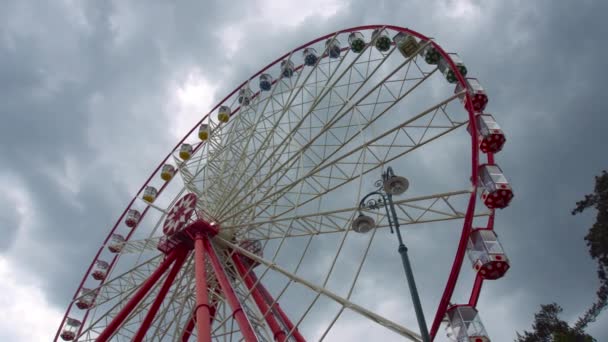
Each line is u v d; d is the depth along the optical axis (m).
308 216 21.23
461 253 15.90
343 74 23.61
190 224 24.66
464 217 17.81
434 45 22.08
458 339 14.85
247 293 20.62
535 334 39.94
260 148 25.88
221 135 30.28
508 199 17.98
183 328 23.73
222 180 27.42
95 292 30.77
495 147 19.72
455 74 20.48
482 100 21.08
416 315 10.27
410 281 10.88
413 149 19.45
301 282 18.30
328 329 15.60
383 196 13.88
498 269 16.77
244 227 24.91
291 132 24.05
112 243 33.94
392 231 12.38
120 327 23.64
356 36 25.97
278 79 28.97
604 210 32.09
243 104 31.84
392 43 24.69
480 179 18.69
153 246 28.94
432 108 19.33
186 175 30.88
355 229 15.33
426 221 19.11
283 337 19.98
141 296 23.92
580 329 37.56
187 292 24.39
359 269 16.06
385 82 21.31
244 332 18.03
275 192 23.58
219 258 23.41
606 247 32.12
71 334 31.86
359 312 15.79
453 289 15.19
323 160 22.17
